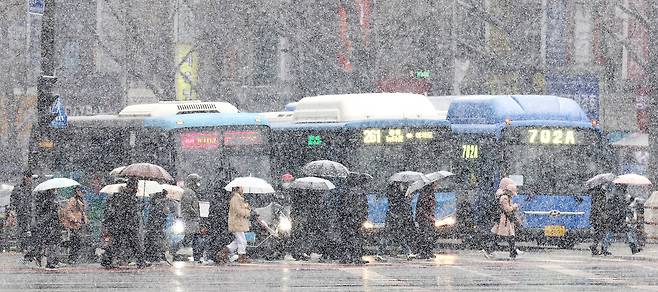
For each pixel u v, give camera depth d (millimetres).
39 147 62781
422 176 59344
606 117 112438
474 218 72250
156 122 67812
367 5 97062
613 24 112125
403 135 71000
